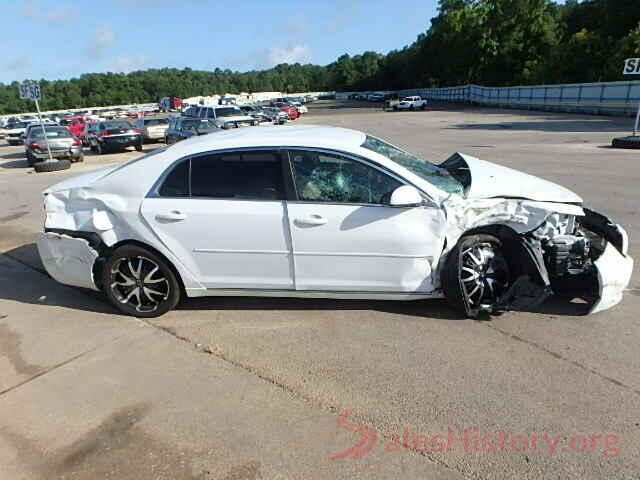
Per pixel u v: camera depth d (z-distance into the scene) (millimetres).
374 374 2916
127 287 3787
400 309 3754
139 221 3531
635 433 2359
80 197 3723
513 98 41188
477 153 12906
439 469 2174
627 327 3373
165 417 2602
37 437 2492
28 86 14508
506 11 53812
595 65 37625
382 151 3664
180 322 3701
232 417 2580
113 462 2299
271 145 3439
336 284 3529
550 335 3299
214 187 3467
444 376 2871
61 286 4539
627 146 12781
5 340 3512
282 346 3283
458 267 3342
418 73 84812
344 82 125750
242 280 3600
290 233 3385
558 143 14758
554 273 3508
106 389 2877
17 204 8812
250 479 2154
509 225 3400
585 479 2096
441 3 70438
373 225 3336
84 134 21156
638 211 6305
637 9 36562
